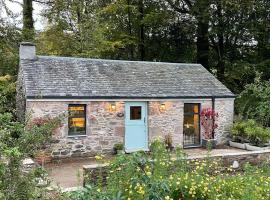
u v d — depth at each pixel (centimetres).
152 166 656
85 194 462
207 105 1669
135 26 2672
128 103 1489
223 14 2336
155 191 505
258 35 2311
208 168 886
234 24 2320
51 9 2253
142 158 582
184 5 2558
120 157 581
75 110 1398
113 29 2616
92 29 2320
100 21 2523
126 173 568
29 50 1498
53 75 1440
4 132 472
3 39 1900
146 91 1524
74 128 1398
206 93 1652
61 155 1358
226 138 1722
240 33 2364
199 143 1666
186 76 1752
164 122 1557
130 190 541
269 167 956
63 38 2309
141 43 2630
